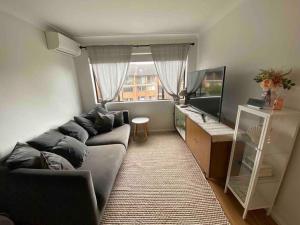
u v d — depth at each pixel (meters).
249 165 1.67
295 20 1.27
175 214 1.62
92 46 3.30
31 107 2.08
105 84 3.57
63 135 2.26
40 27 2.37
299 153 1.29
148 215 1.62
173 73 3.58
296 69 1.29
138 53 3.47
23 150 1.55
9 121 1.74
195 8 2.14
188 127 2.69
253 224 1.49
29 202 1.39
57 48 2.53
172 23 2.69
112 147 2.31
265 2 1.56
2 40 1.72
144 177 2.20
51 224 1.45
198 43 3.44
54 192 1.31
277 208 1.52
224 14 2.31
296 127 1.26
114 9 2.07
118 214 1.64
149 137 3.60
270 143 1.41
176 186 2.01
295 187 1.34
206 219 1.55
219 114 2.04
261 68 1.66
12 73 1.82
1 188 1.37
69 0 1.78
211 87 2.22
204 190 1.92
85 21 2.43
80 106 3.58
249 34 1.81
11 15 1.85
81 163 1.88
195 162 2.51
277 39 1.45
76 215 1.37
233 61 2.15
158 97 3.98
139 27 2.81
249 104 1.54
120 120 3.26
